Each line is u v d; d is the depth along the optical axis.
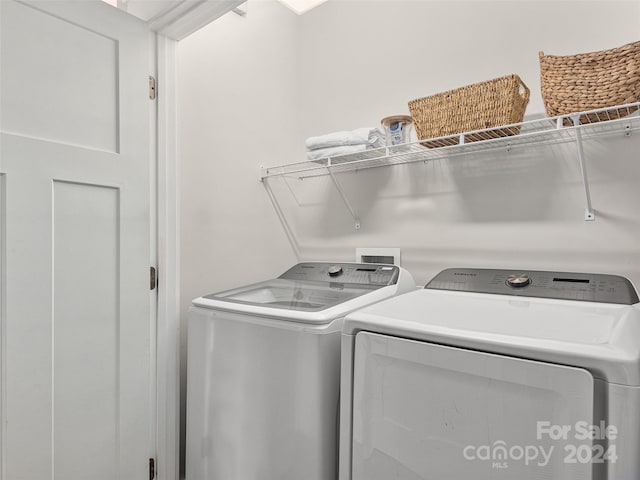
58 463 1.25
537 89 1.59
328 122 2.28
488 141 1.44
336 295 1.48
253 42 2.11
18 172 1.18
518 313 1.07
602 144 1.46
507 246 1.65
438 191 1.85
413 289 1.70
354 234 2.13
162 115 1.63
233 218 1.98
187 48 1.79
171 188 1.66
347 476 1.09
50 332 1.23
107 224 1.39
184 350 1.73
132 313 1.45
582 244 1.48
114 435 1.39
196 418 1.48
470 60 1.78
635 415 0.72
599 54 1.22
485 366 0.86
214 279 1.88
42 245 1.22
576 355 0.77
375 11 2.10
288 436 1.22
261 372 1.29
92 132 1.36
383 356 1.02
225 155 1.95
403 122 1.72
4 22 1.16
